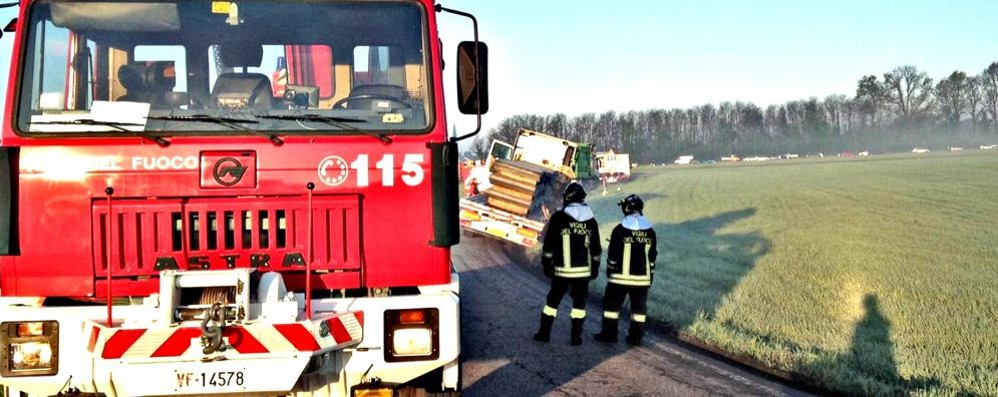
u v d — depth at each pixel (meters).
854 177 58.56
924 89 131.62
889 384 7.04
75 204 4.73
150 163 4.78
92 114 4.79
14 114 4.75
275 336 4.44
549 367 8.05
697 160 142.12
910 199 35.91
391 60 5.24
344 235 4.93
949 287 12.40
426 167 5.02
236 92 5.20
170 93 5.13
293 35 5.28
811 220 26.89
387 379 4.84
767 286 12.84
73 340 4.56
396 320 4.84
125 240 4.75
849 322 9.80
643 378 7.57
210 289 4.63
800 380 7.48
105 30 5.08
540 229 18.11
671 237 22.11
